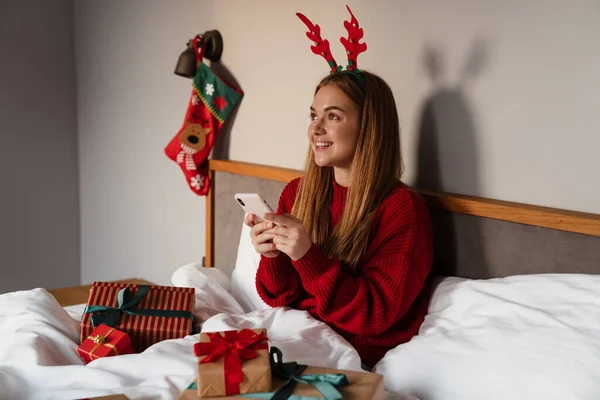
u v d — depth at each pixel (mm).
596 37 1475
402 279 1552
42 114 3463
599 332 1251
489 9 1659
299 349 1369
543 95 1578
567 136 1545
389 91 1758
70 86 3539
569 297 1364
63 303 2553
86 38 3408
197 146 2498
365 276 1609
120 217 3316
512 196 1664
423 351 1412
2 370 1342
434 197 1758
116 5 3143
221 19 2525
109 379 1281
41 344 1446
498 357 1299
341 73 1741
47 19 3416
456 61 1742
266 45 2334
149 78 2977
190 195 2812
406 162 1901
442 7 1762
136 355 1357
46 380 1316
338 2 2051
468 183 1752
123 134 3211
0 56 3287
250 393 1107
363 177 1684
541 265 1570
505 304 1418
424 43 1815
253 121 2430
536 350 1267
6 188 3393
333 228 1760
